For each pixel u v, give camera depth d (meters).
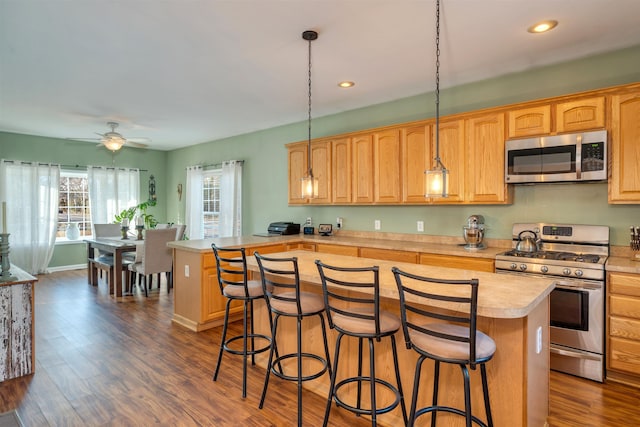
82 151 7.04
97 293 5.26
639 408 2.36
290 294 2.41
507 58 3.19
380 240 4.43
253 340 2.98
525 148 3.19
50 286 5.66
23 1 2.21
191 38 2.75
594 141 2.85
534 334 1.85
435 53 3.05
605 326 2.67
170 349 3.29
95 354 3.18
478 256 3.27
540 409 2.00
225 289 2.73
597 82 3.14
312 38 2.76
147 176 7.98
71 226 7.01
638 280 2.52
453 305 1.67
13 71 3.36
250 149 6.30
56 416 2.26
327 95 4.20
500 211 3.67
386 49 2.98
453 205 3.99
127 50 2.94
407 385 2.11
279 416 2.28
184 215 7.84
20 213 6.27
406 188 4.02
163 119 5.28
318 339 2.54
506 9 2.38
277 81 3.71
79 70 3.36
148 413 2.30
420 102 4.21
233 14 2.41
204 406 2.38
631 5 2.35
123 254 5.87
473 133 3.54
